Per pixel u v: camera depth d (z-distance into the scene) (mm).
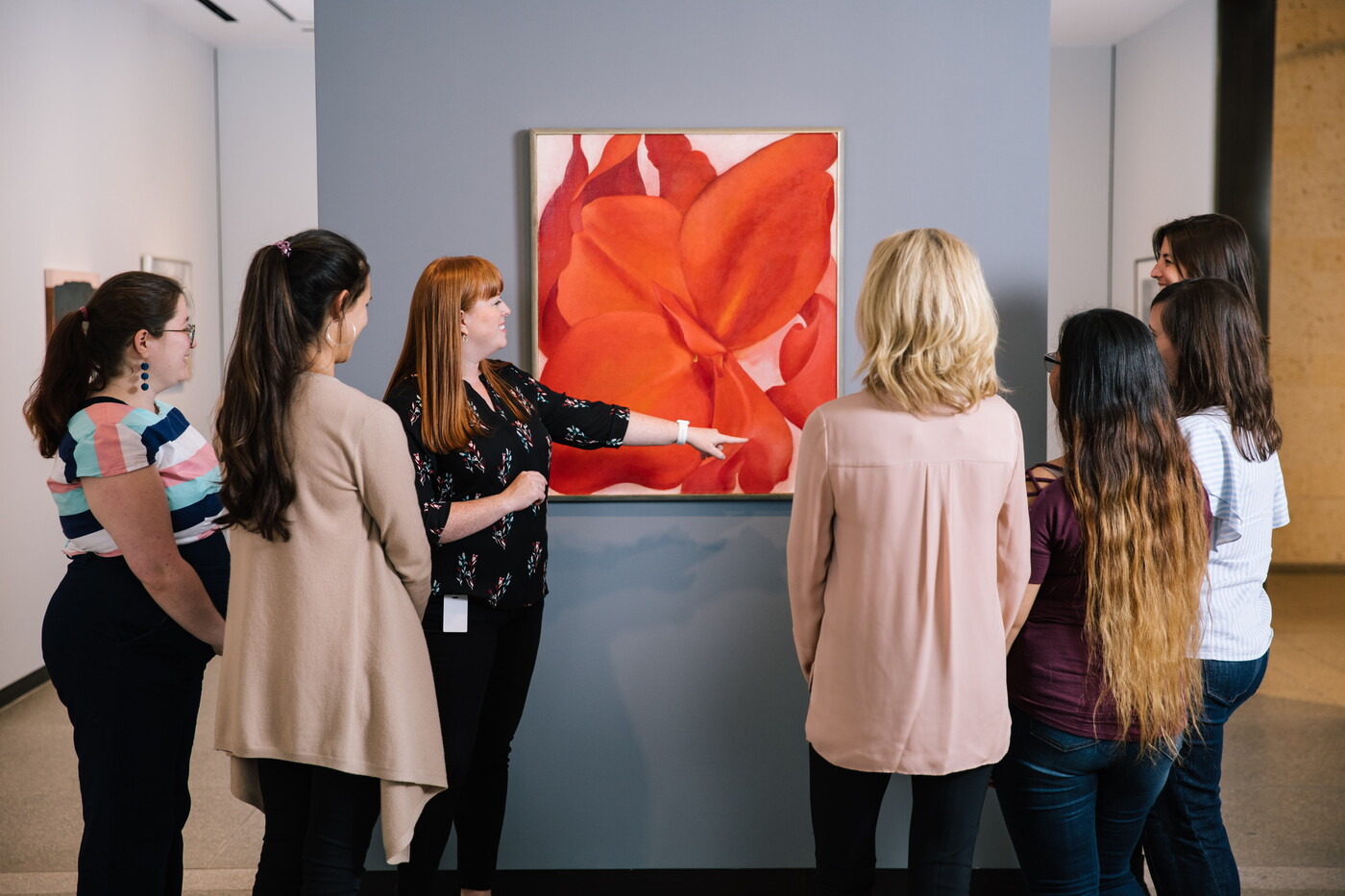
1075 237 7000
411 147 2479
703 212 2469
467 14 2455
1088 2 6055
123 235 5387
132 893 1930
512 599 2129
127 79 5441
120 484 1828
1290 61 5738
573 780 2617
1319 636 5070
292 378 1680
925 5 2451
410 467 1741
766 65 2465
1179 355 1945
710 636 2586
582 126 2479
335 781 1718
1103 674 1733
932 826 1739
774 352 2496
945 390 1621
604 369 2498
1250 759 3527
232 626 1746
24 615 4395
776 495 2527
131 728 1909
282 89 6660
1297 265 5879
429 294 2023
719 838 2629
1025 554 1716
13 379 4344
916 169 2486
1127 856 1878
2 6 4273
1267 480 1900
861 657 1688
